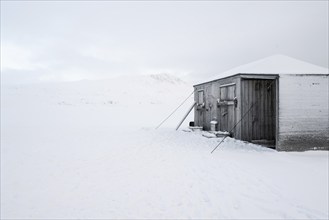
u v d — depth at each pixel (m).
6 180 6.10
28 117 25.00
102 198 4.89
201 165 6.91
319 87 9.34
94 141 11.52
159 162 7.42
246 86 10.70
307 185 5.24
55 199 4.92
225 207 4.32
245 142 10.09
